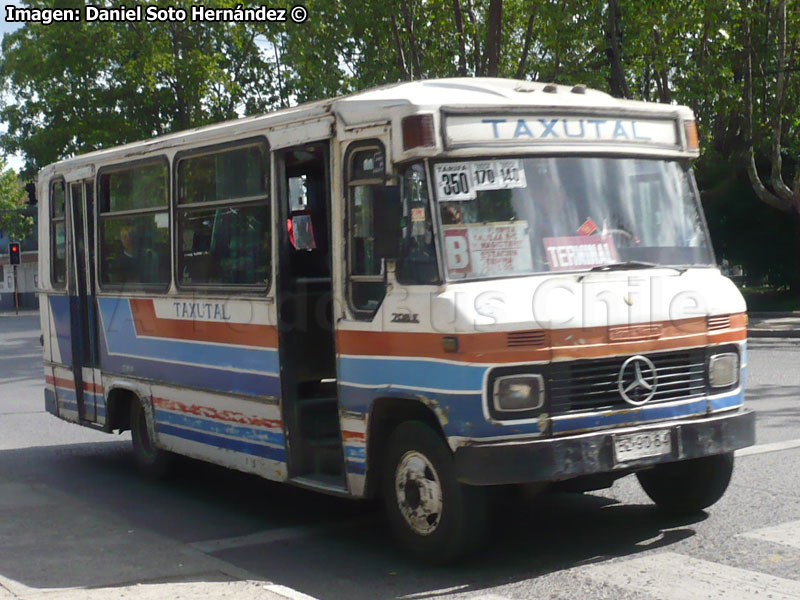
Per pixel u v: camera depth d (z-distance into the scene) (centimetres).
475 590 575
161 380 893
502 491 643
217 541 722
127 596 564
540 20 2359
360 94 668
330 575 624
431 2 2427
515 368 574
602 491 805
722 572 585
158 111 3456
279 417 735
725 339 648
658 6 2270
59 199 1082
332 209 672
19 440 1216
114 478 970
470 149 609
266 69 3503
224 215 798
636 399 607
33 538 731
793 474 820
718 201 3141
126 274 953
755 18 2528
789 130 2909
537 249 617
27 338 3269
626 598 547
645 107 681
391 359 623
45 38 3309
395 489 636
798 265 3247
